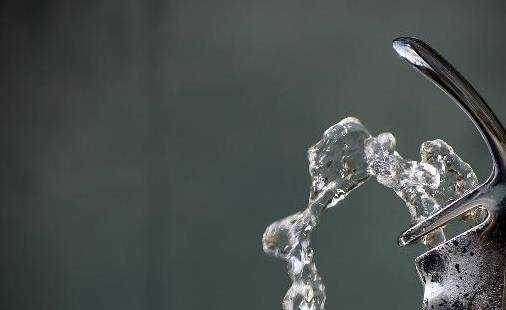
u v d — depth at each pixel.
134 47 11.87
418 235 1.57
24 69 11.85
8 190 11.83
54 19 11.83
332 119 11.63
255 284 11.71
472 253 1.52
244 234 11.74
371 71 11.57
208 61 11.84
